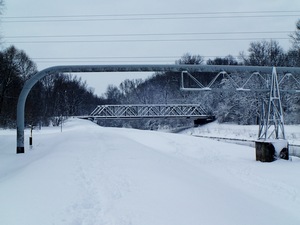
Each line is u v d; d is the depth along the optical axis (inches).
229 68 824.9
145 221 259.1
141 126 3622.0
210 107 2950.3
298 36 2140.7
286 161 669.3
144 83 4758.9
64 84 3567.9
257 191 412.5
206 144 1040.2
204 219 272.1
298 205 352.8
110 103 5826.8
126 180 399.9
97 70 844.0
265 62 2659.9
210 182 427.2
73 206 291.0
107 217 266.1
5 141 1132.5
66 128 2297.0
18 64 2925.7
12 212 268.2
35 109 2689.5
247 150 892.6
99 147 802.8
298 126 1911.9
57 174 427.5
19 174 431.8
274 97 759.1
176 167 529.3
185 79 2871.6
